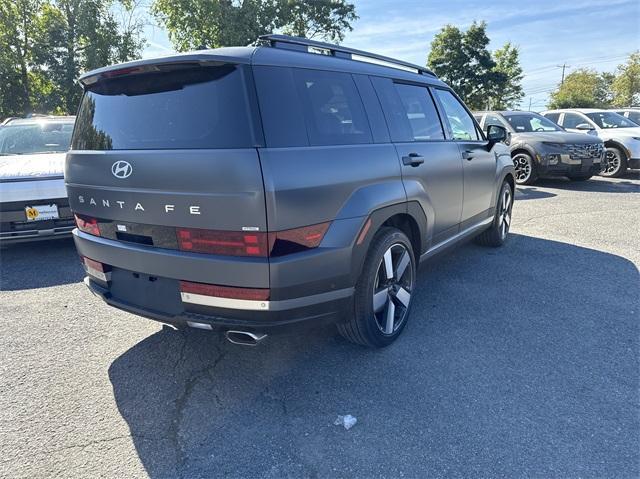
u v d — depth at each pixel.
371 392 2.70
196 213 2.30
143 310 2.66
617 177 11.42
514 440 2.29
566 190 9.60
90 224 2.89
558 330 3.42
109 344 3.35
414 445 2.27
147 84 2.55
